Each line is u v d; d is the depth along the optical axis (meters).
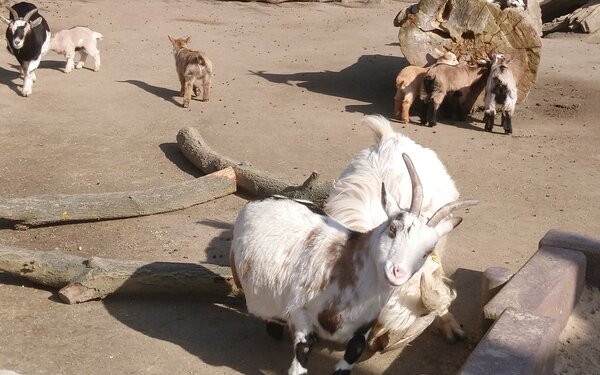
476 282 2.29
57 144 3.57
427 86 4.03
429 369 1.83
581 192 3.11
